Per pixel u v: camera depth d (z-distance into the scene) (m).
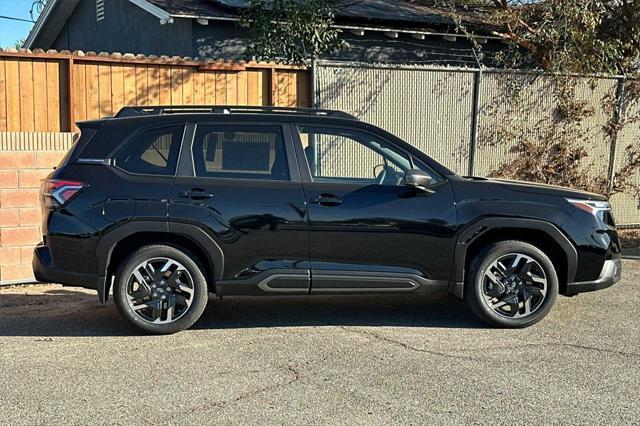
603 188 11.48
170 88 9.20
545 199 6.55
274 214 6.23
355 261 6.35
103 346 6.01
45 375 5.30
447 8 15.38
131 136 6.34
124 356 5.74
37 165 8.11
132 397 4.88
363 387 5.06
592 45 11.24
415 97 10.32
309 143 6.52
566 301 7.60
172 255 6.24
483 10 14.86
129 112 6.68
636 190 11.67
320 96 9.83
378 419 4.52
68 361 5.62
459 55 15.02
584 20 11.02
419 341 6.18
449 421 4.50
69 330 6.50
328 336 6.32
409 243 6.37
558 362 5.64
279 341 6.16
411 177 6.20
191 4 13.52
